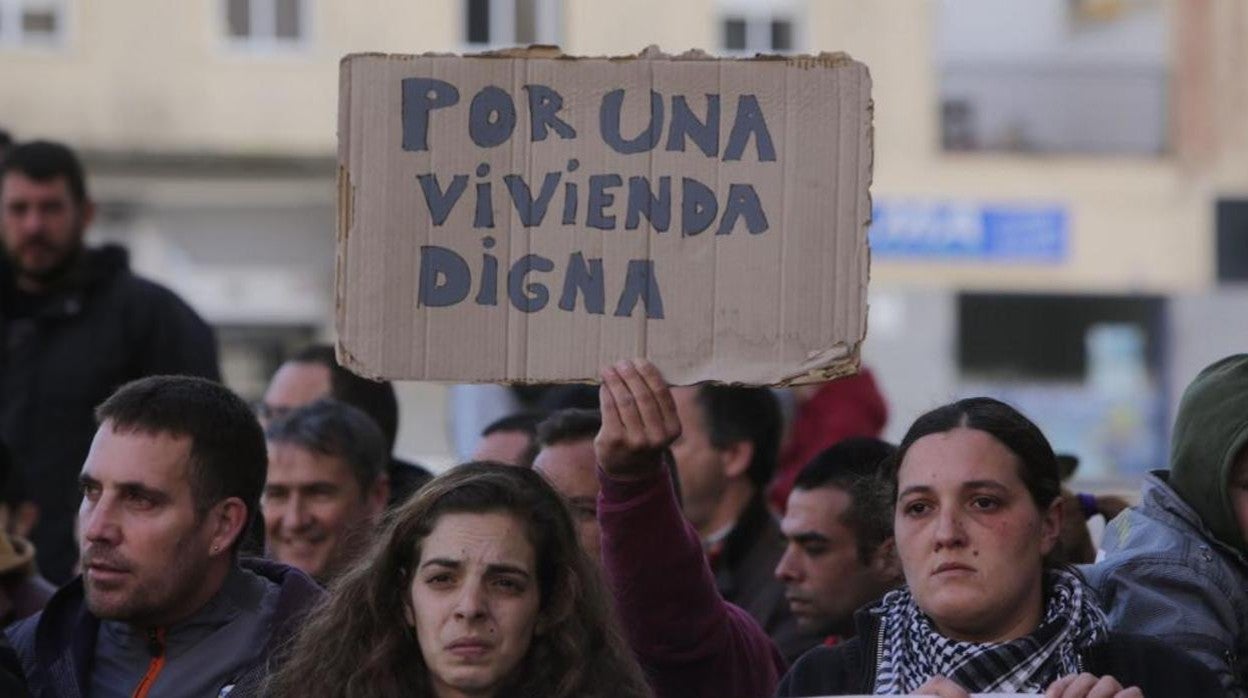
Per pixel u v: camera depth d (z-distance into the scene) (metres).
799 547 12.34
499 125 9.32
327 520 12.88
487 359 9.25
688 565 10.21
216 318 50.53
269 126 50.12
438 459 35.56
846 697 8.77
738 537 14.02
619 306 9.24
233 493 10.20
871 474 12.02
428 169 9.30
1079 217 52.69
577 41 50.19
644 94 9.31
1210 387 10.13
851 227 9.20
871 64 51.88
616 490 9.95
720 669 10.51
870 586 12.17
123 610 9.96
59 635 10.45
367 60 9.34
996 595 8.84
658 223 9.26
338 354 9.24
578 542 9.26
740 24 51.03
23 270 16.61
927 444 9.05
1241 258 53.09
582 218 9.27
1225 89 53.34
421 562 9.02
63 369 16.62
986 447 8.97
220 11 49.97
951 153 52.41
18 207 16.50
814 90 9.26
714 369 9.20
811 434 18.97
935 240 52.25
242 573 10.42
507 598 8.96
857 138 9.23
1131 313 52.69
